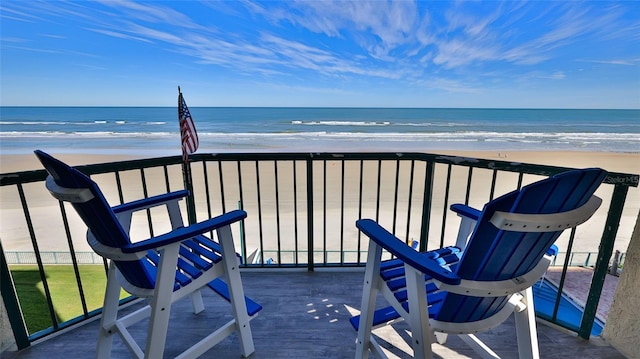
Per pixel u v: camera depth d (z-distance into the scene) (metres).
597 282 1.39
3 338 1.39
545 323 1.57
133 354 1.18
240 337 1.35
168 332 1.53
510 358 1.37
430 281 1.18
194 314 1.67
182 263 1.26
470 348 1.43
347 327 1.58
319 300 1.81
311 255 2.10
